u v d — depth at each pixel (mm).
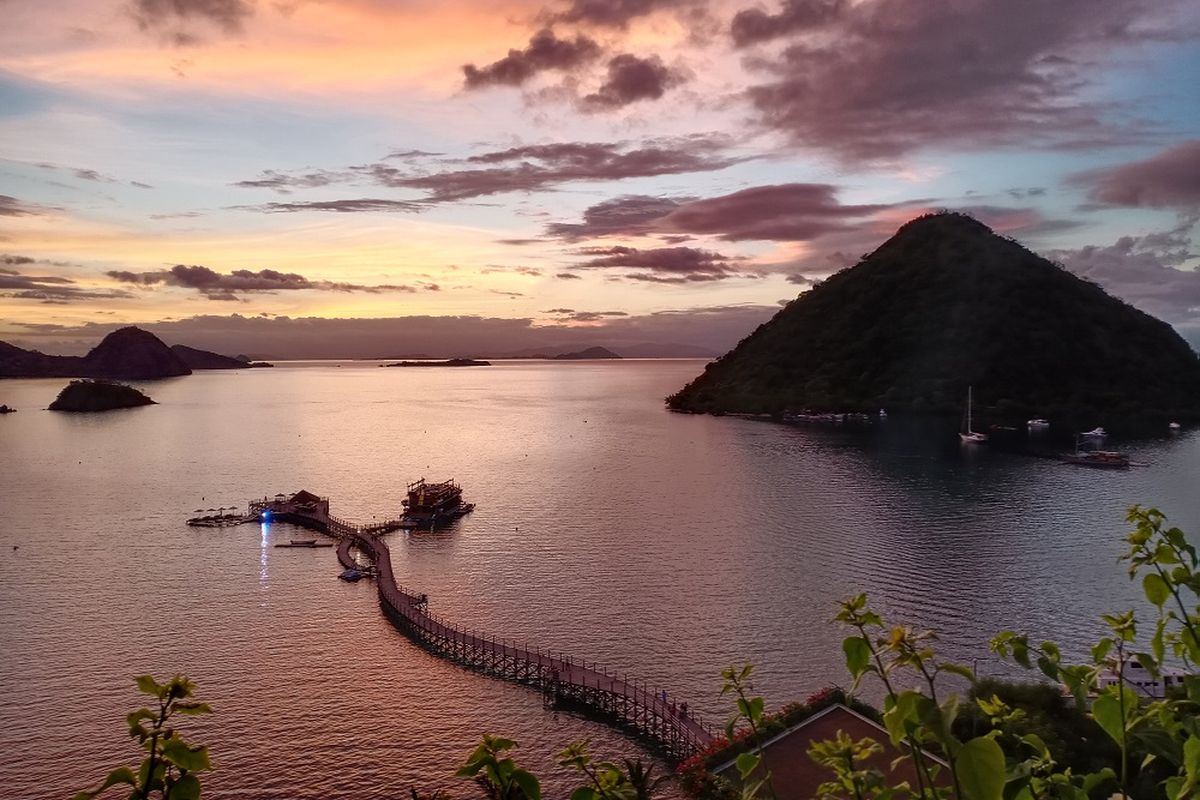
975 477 143000
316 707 59656
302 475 159250
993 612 76000
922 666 4945
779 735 41625
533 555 98438
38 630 74438
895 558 93312
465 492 139750
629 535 107000
